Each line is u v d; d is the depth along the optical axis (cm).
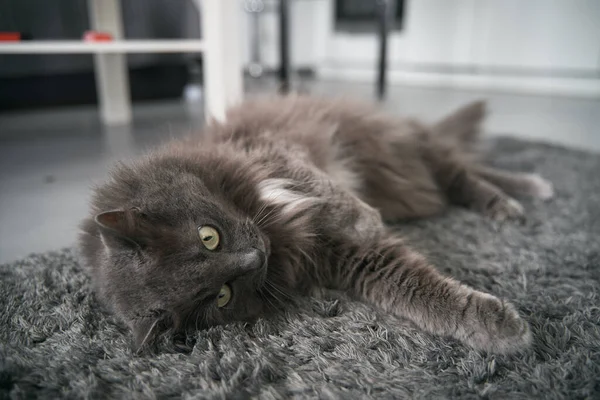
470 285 36
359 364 28
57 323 33
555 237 44
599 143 87
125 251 29
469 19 173
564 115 117
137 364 28
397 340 30
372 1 207
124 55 108
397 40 195
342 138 47
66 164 75
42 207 57
